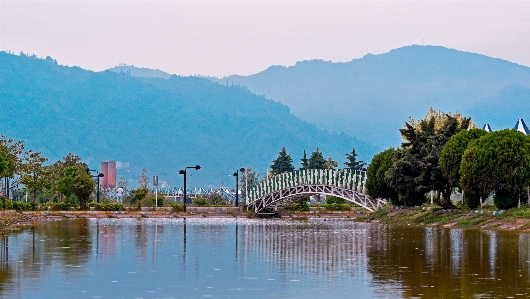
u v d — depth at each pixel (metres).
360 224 112.25
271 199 147.62
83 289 42.56
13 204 142.62
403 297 39.94
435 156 102.56
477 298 39.44
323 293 41.28
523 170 87.94
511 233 76.88
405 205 116.19
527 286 42.88
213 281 45.44
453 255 57.69
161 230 92.56
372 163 124.38
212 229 95.94
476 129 99.31
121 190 198.25
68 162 189.62
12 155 149.50
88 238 76.19
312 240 75.50
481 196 96.69
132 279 46.12
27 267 51.34
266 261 55.53
